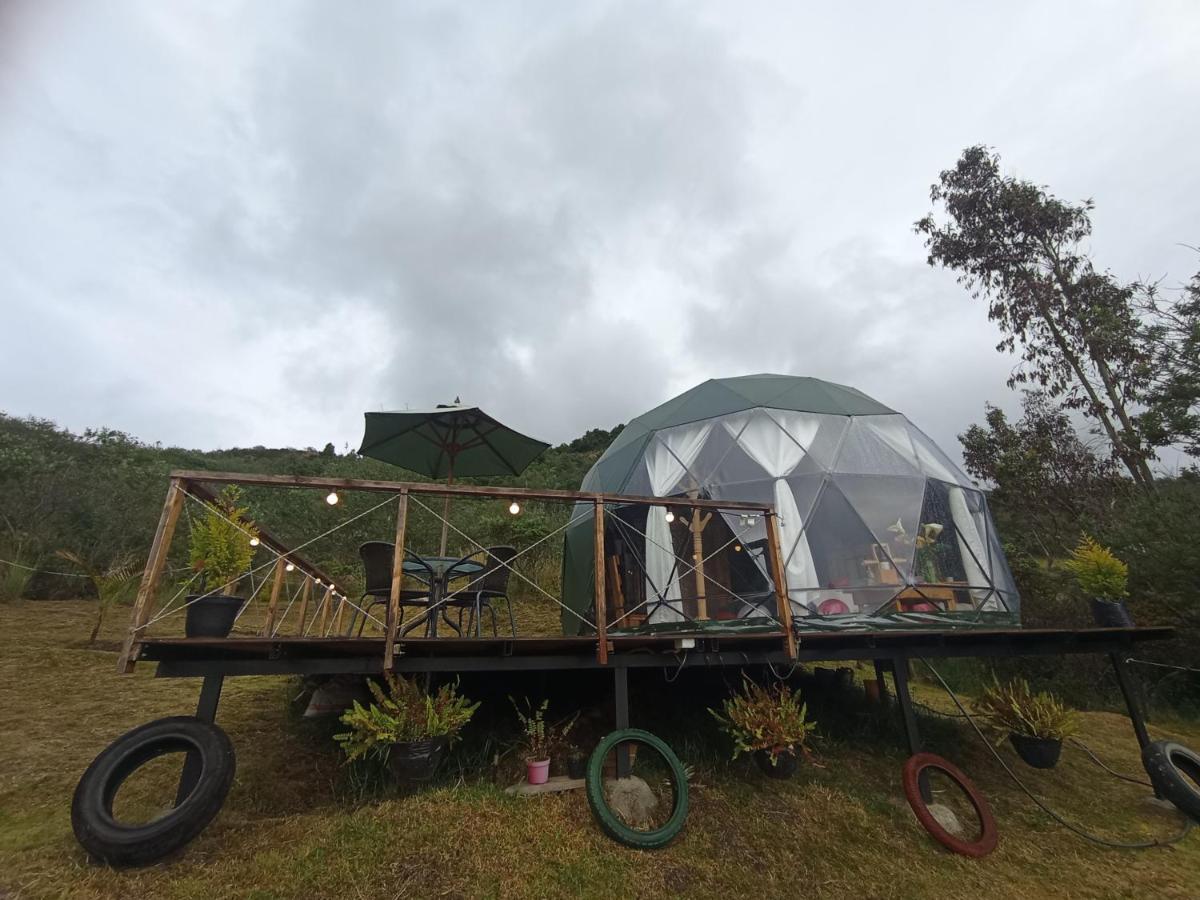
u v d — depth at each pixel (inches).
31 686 259.1
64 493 538.6
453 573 233.3
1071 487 638.5
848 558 289.1
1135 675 389.1
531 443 320.5
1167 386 526.3
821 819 196.4
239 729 227.9
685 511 308.3
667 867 160.6
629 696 278.2
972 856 184.7
